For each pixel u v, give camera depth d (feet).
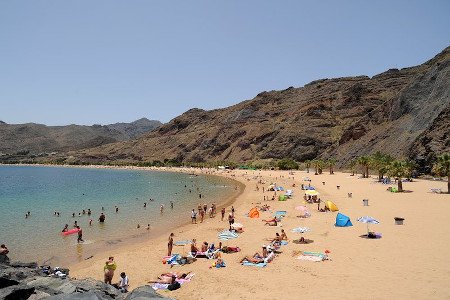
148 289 43.21
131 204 208.44
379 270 69.67
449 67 367.86
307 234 104.88
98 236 124.57
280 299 58.54
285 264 77.41
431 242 88.12
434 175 261.44
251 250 92.58
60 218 164.25
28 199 241.14
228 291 63.52
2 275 51.37
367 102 646.33
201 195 245.86
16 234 129.90
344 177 326.24
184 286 67.41
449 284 60.34
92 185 353.72
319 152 569.64
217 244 100.68
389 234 98.27
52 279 52.34
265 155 614.75
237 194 242.99
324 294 59.47
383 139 391.04
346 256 80.43
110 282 69.72
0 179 452.76
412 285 60.85
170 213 172.14
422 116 346.13
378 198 175.83
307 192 159.12
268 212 154.40
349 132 495.82
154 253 96.32
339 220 113.29
